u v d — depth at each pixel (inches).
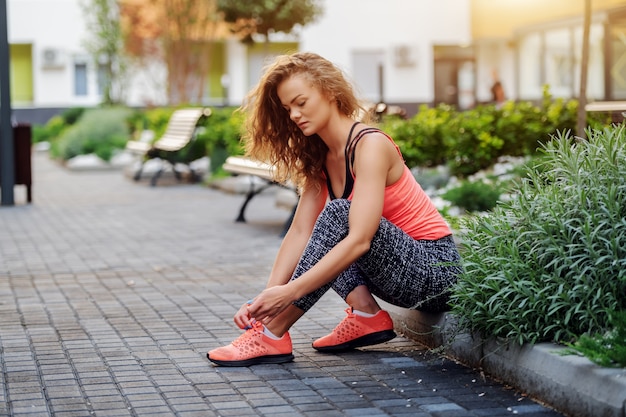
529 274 160.9
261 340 182.4
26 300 252.2
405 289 179.8
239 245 355.3
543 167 191.8
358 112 185.0
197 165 724.0
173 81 1213.7
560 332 156.3
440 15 1384.1
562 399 147.9
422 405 154.4
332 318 225.3
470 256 173.2
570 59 869.8
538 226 163.3
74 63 1441.9
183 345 199.6
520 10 927.7
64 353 193.0
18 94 1448.1
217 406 156.0
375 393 162.1
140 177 710.5
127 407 156.0
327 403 157.0
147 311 236.2
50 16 1417.3
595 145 169.9
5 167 515.8
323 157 188.2
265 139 189.8
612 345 147.6
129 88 1325.0
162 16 1205.7
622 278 152.0
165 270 300.5
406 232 183.9
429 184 385.1
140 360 186.9
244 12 786.8
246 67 1440.7
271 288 172.1
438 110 418.6
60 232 402.0
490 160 389.7
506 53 1320.1
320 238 173.9
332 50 1379.2
